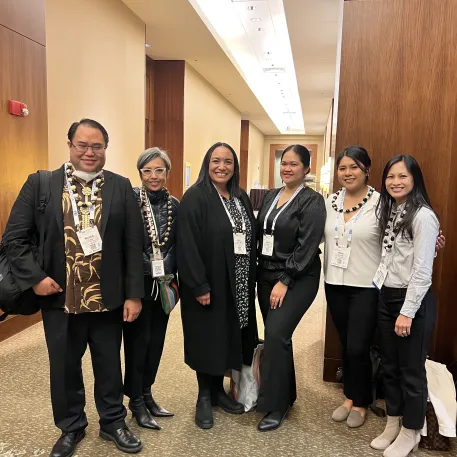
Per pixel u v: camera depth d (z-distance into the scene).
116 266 1.92
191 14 6.07
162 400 2.57
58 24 4.25
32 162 3.74
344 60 2.71
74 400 1.99
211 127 10.96
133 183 6.31
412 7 2.58
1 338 3.44
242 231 2.26
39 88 3.80
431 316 1.97
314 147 21.28
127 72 5.92
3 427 2.23
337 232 2.28
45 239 1.82
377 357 2.57
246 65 10.12
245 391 2.46
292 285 2.24
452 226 2.62
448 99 2.56
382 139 2.69
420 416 1.98
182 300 2.30
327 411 2.50
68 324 1.88
